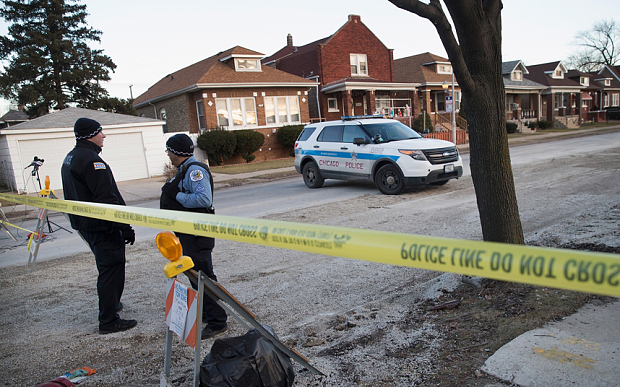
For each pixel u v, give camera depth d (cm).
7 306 450
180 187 334
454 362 266
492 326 304
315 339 322
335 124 1121
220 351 231
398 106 3509
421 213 748
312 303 402
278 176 1636
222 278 490
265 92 2519
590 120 5359
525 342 272
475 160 375
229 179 1622
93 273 552
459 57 338
